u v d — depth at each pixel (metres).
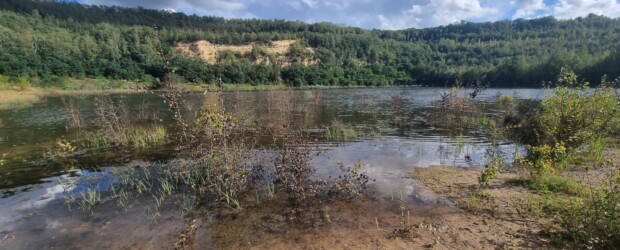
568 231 5.02
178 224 5.92
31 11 107.75
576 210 5.21
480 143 12.39
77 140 13.37
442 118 18.72
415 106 27.91
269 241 5.25
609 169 7.88
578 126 8.68
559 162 8.16
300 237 5.36
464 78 74.56
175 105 8.30
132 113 22.33
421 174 8.52
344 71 95.56
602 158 8.58
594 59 57.47
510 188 7.23
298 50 110.81
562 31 129.75
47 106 28.92
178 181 8.16
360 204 6.64
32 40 71.88
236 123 9.16
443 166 9.31
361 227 5.66
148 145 12.35
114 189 7.71
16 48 62.34
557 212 5.69
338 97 42.56
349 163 9.60
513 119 15.31
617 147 10.44
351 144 12.32
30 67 60.09
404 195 7.07
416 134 14.44
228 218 6.11
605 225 4.71
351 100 36.34
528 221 5.63
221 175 7.26
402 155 10.62
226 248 5.06
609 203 4.83
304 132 14.74
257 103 29.91
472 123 17.16
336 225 5.75
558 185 7.07
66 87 58.06
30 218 6.27
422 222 5.79
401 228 5.56
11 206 6.84
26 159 10.45
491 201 6.56
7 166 9.72
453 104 20.28
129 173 8.91
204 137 8.23
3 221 6.15
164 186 7.54
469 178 8.12
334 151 11.15
